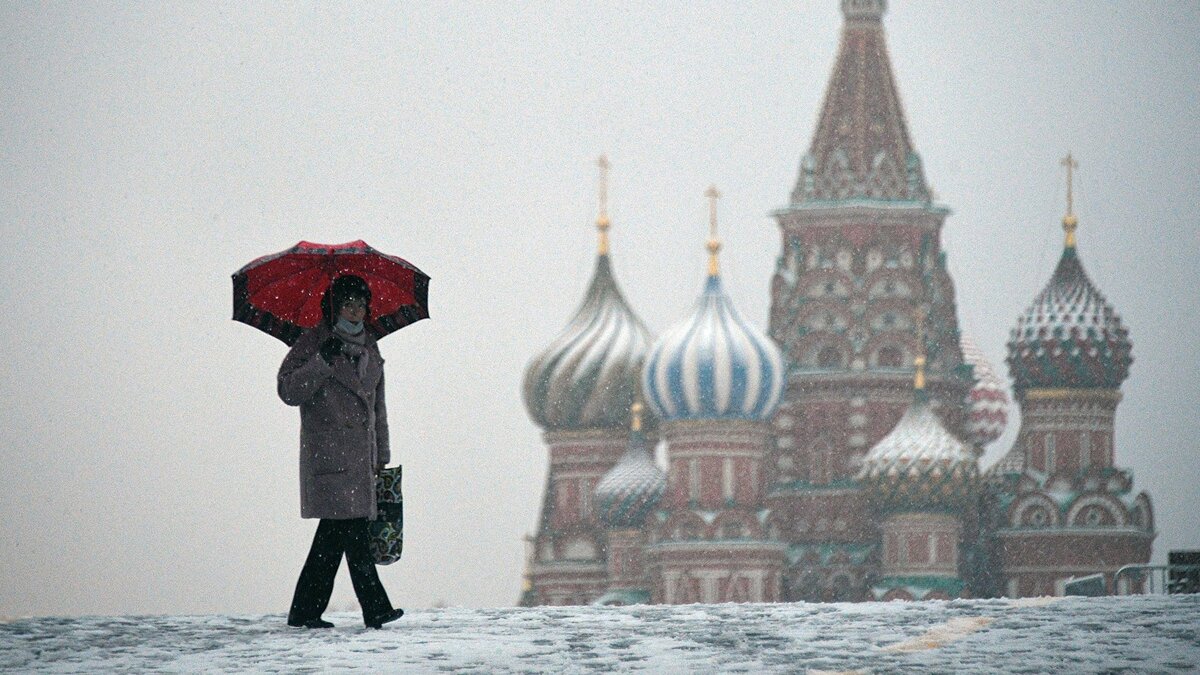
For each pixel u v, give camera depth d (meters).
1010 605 43.44
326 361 41.59
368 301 42.28
